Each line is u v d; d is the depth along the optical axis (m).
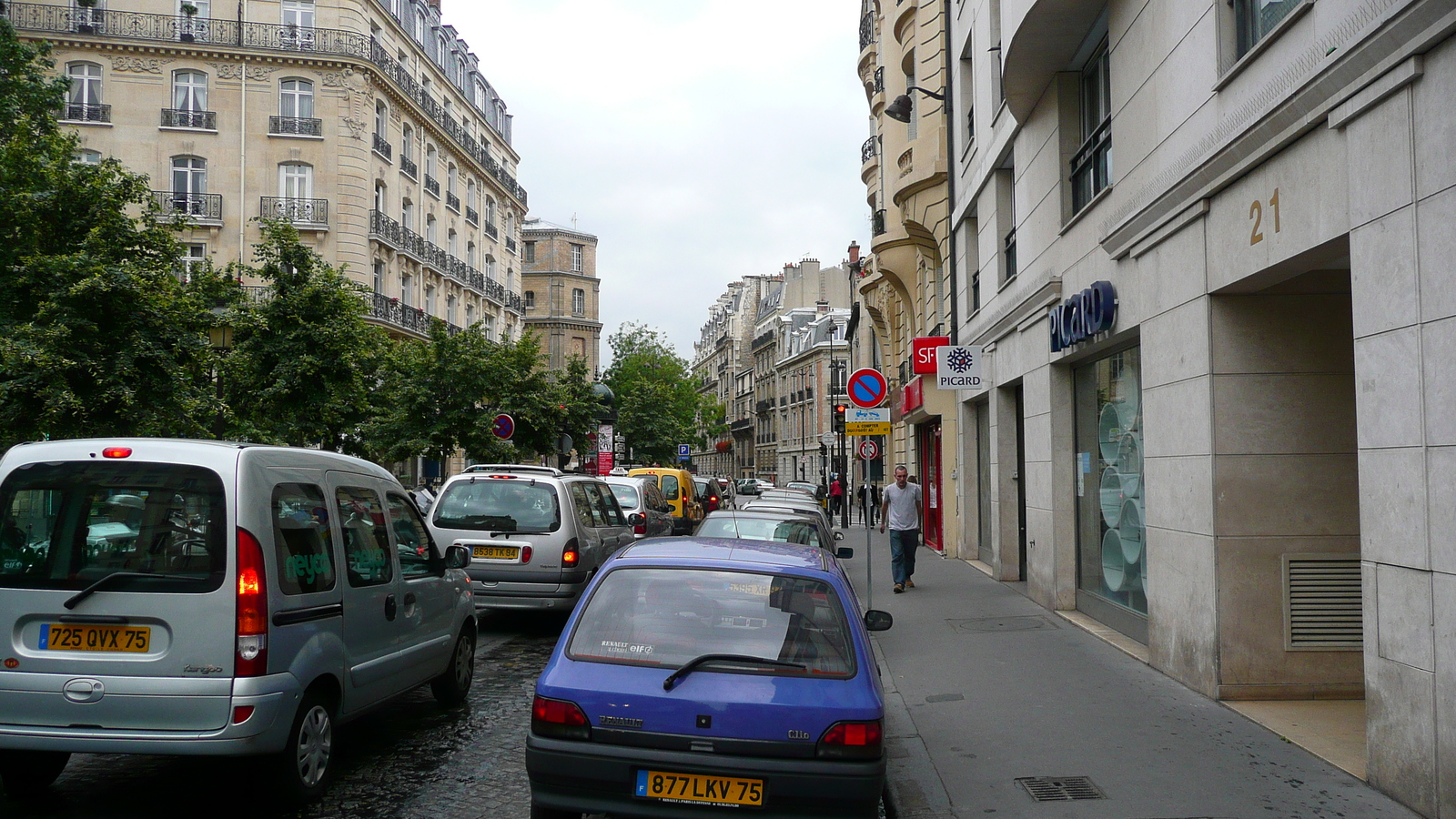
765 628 4.44
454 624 7.41
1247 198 6.55
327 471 5.94
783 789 4.04
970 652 9.55
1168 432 7.94
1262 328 7.05
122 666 4.78
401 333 39.88
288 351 16.95
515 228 56.50
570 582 10.56
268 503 5.15
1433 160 4.52
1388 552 4.89
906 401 23.81
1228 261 6.81
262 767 5.03
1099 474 10.93
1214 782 5.42
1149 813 5.00
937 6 20.19
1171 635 7.96
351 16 37.19
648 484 18.47
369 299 37.25
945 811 5.11
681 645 4.38
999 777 5.64
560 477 11.21
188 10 32.12
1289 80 5.85
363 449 18.50
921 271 24.66
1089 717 6.85
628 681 4.25
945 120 20.03
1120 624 10.01
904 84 25.16
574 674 4.31
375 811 5.18
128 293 11.02
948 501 20.95
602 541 11.70
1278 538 7.04
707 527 10.94
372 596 6.05
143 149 35.19
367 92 37.72
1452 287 4.39
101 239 11.63
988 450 18.03
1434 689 4.55
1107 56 10.56
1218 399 7.10
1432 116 4.53
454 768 5.94
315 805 5.25
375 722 7.08
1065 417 11.94
